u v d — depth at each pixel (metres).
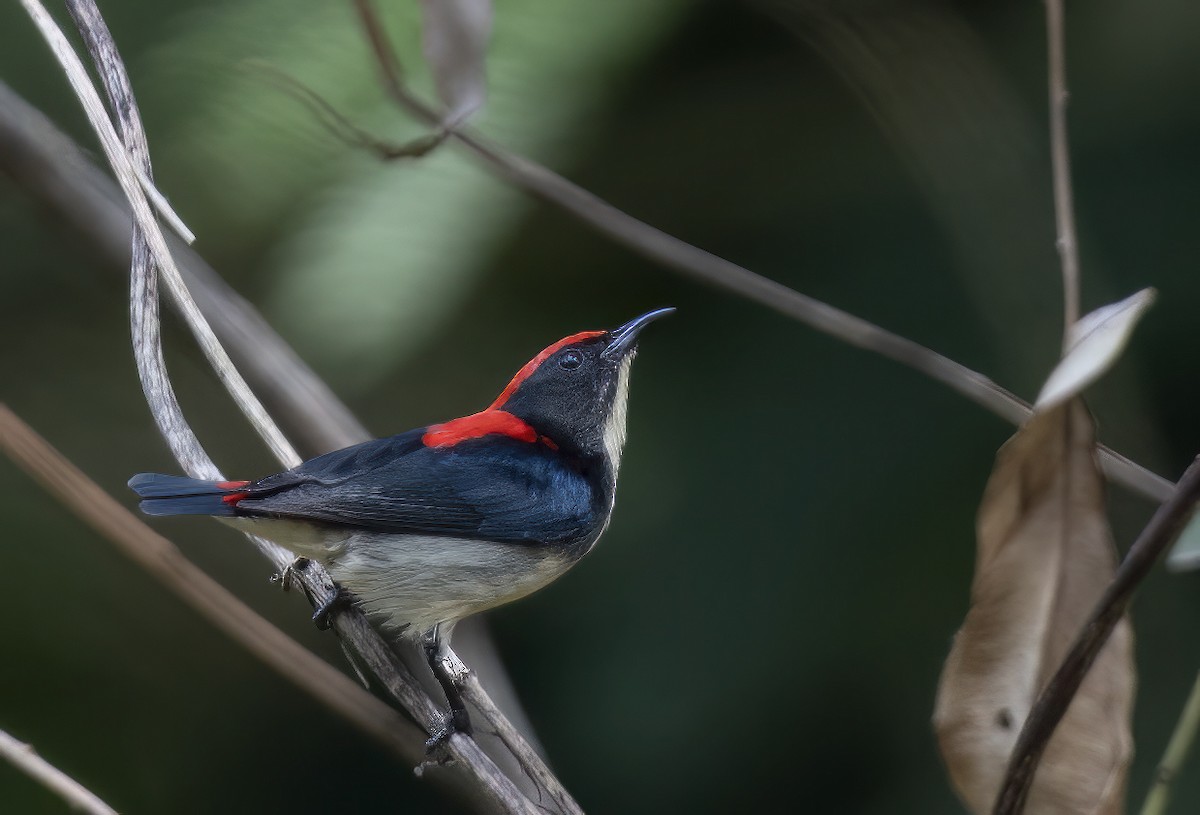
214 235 9.95
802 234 10.66
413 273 9.20
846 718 9.88
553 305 10.80
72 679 10.02
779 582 10.09
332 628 8.80
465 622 9.55
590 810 10.05
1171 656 9.54
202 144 9.70
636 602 10.34
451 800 10.33
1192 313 9.95
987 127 9.22
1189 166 10.20
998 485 5.80
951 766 5.83
